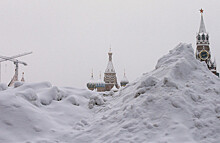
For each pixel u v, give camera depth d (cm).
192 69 1018
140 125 735
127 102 948
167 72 977
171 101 790
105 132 770
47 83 1280
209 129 671
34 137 770
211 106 769
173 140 631
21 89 1184
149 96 837
